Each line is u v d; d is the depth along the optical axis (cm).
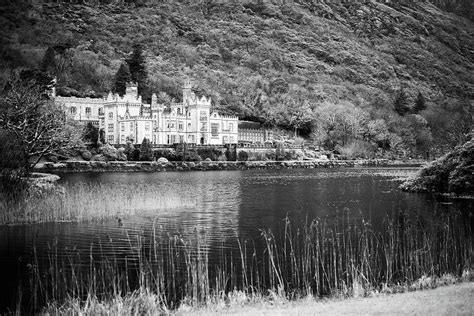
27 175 7144
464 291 3131
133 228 5875
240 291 3519
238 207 7931
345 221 6600
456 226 6075
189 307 3231
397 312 2739
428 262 4319
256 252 4866
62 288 3803
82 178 12975
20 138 8000
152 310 3194
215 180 13575
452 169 9381
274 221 6600
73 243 5112
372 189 10869
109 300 3416
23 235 5422
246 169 19462
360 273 3903
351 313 2781
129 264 4403
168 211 7262
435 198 8862
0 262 4434
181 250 4912
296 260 4597
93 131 18025
